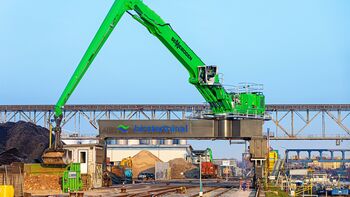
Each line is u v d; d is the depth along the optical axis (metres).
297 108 129.25
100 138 74.94
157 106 131.12
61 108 60.34
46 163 60.75
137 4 64.44
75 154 71.19
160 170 135.50
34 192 59.84
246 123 72.12
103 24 60.56
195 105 129.88
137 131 74.62
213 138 73.56
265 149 71.75
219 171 156.88
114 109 130.88
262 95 72.62
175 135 73.94
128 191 63.19
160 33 66.94
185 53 68.12
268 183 74.94
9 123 100.81
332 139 128.75
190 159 171.38
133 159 163.75
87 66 60.50
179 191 61.16
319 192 124.19
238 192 63.16
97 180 72.06
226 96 70.44
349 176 194.50
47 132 102.31
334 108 128.62
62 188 60.84
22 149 90.44
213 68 68.00
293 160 154.00
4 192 41.75
